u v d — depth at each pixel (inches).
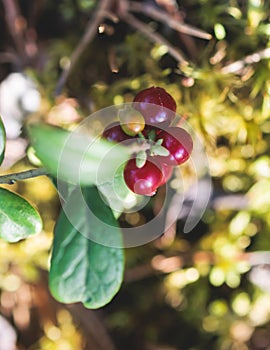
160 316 11.0
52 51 10.1
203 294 10.7
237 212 10.3
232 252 10.2
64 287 6.8
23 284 10.5
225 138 9.7
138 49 9.6
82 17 10.1
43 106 10.0
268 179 9.8
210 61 9.2
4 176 6.7
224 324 10.8
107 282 6.9
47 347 10.6
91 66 9.9
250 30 8.9
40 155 6.5
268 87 8.9
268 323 10.8
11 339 10.6
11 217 6.7
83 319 10.8
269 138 9.6
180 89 9.3
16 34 10.3
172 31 9.5
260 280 10.6
